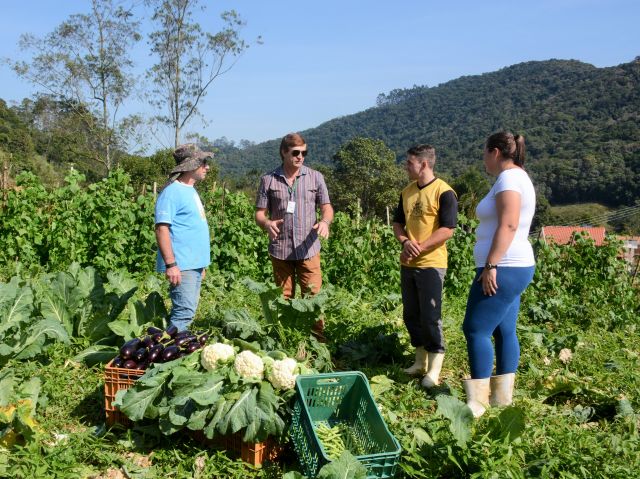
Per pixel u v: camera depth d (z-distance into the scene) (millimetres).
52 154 65125
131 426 4281
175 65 35281
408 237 5504
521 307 9281
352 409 4285
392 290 10109
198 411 3889
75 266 6211
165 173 41625
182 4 33938
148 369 4238
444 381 5746
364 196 68562
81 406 4629
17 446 3770
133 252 10156
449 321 7508
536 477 3723
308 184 6012
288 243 5984
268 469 3863
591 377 6055
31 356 5102
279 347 4977
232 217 10781
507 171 4613
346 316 7227
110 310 5863
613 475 3850
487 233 4770
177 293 5262
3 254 9914
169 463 3932
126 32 35281
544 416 4980
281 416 3975
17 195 10133
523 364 6355
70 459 3771
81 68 35312
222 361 4121
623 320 8711
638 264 10969
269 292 5297
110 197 10211
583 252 10352
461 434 3803
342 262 10195
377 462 3543
